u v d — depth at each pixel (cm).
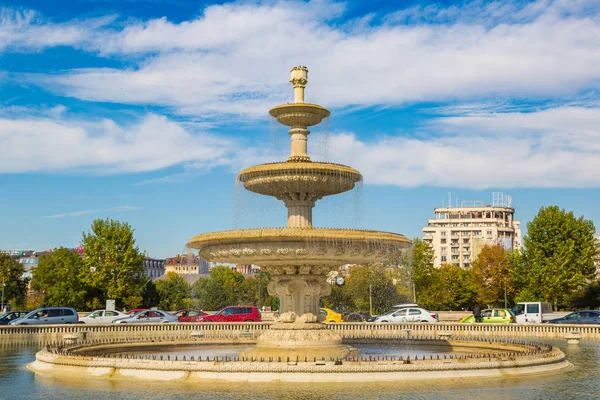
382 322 3562
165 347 2086
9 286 7225
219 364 1303
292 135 1723
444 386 1234
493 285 6650
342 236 1472
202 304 7356
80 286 5944
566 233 5538
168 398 1121
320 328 1603
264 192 1711
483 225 14338
